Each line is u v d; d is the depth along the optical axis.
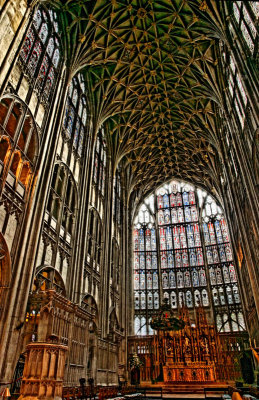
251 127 16.88
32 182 14.50
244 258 24.42
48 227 15.72
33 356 8.09
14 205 13.02
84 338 16.41
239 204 23.23
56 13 20.03
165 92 28.45
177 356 22.94
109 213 27.09
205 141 31.72
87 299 20.75
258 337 23.02
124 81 26.77
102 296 23.25
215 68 23.55
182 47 23.78
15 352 11.32
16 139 13.53
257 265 19.98
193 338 23.58
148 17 22.47
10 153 12.98
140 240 38.41
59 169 17.98
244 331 27.50
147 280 35.66
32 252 13.34
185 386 19.59
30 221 13.77
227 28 19.02
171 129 32.78
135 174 37.16
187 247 36.66
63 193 18.17
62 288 16.94
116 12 21.78
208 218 37.62
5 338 11.05
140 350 29.08
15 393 10.44
